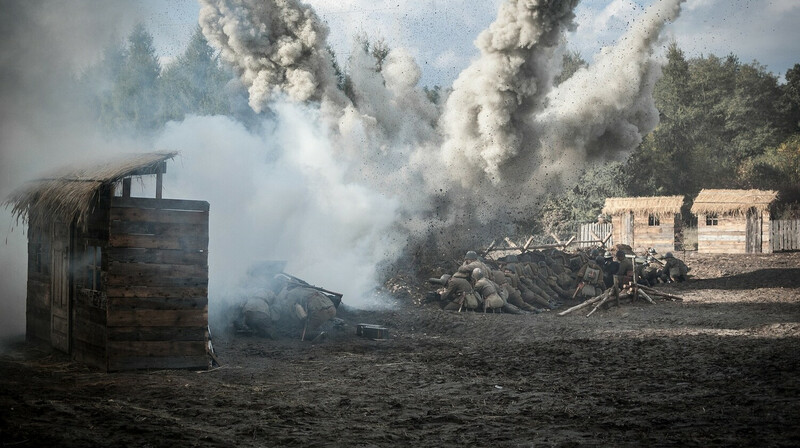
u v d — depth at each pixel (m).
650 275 25.05
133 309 9.99
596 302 18.77
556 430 6.98
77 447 5.86
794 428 6.77
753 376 9.44
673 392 8.68
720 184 54.44
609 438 6.63
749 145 62.22
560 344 12.93
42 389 8.50
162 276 10.13
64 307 11.24
